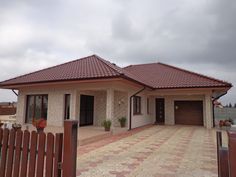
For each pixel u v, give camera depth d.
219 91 18.14
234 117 24.25
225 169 2.99
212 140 10.62
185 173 5.38
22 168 3.72
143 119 17.81
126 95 14.75
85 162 6.31
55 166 3.47
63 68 15.88
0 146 4.09
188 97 18.98
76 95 13.43
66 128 3.52
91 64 15.05
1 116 21.20
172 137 11.57
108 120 12.31
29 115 15.15
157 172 5.44
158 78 20.00
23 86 14.70
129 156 7.12
